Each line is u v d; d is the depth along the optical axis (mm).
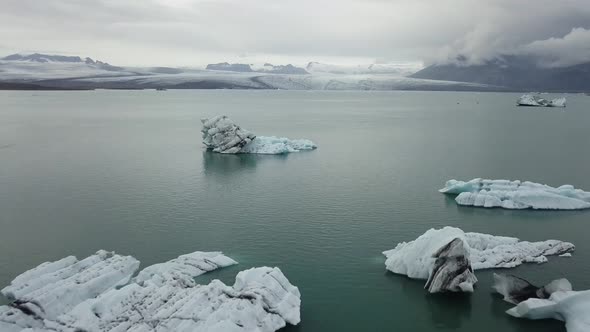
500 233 67562
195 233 67750
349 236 66250
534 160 120750
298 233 67438
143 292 44812
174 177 102312
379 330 44094
